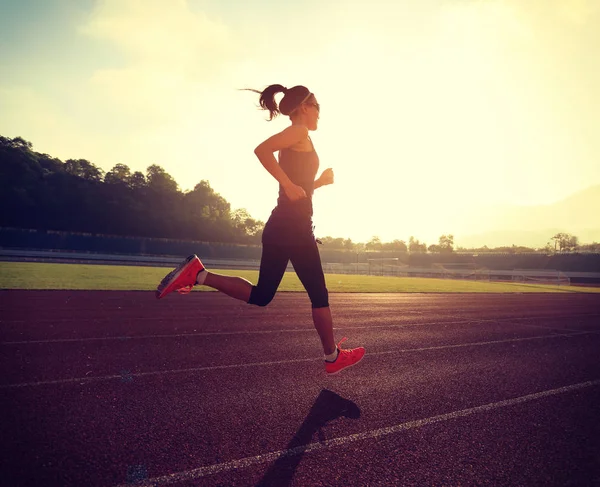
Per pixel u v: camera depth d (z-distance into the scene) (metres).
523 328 7.48
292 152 2.72
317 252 2.90
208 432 2.36
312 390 3.26
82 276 17.02
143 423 2.44
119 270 24.67
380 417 2.74
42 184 92.06
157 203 107.81
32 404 2.63
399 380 3.68
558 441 2.48
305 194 2.61
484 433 2.55
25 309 7.05
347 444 2.29
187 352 4.36
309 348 4.84
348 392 3.26
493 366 4.42
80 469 1.87
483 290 21.81
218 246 76.00
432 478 1.96
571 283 49.88
